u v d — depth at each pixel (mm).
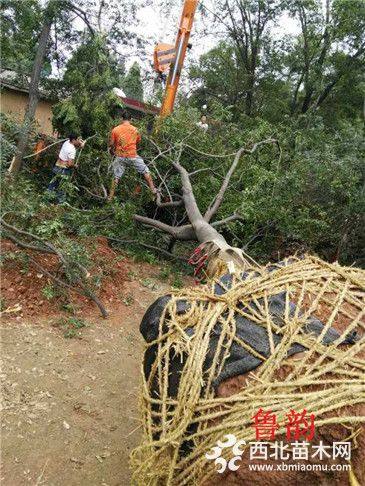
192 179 7559
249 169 7363
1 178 5047
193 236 6141
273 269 2842
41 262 4906
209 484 1895
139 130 7598
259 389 1926
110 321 4621
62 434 3066
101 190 7367
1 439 2881
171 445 2027
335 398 1823
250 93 18047
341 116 18891
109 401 3504
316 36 16188
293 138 9219
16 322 4051
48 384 3463
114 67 9352
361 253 7559
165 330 2418
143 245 6801
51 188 6957
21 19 8727
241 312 2234
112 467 2928
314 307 2207
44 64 9469
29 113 7969
